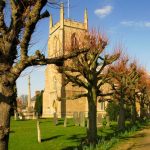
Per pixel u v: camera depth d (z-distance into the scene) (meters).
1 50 10.67
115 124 48.16
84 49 12.79
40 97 98.19
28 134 32.66
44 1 10.85
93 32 30.38
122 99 39.25
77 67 28.22
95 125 27.09
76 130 36.47
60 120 56.47
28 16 10.80
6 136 10.58
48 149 24.56
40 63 11.38
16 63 10.97
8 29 10.94
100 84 29.11
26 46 10.90
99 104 76.56
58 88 83.19
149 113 74.94
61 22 84.19
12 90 10.76
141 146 24.36
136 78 46.59
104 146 22.41
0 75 10.63
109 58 29.80
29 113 60.91
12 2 10.84
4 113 10.55
